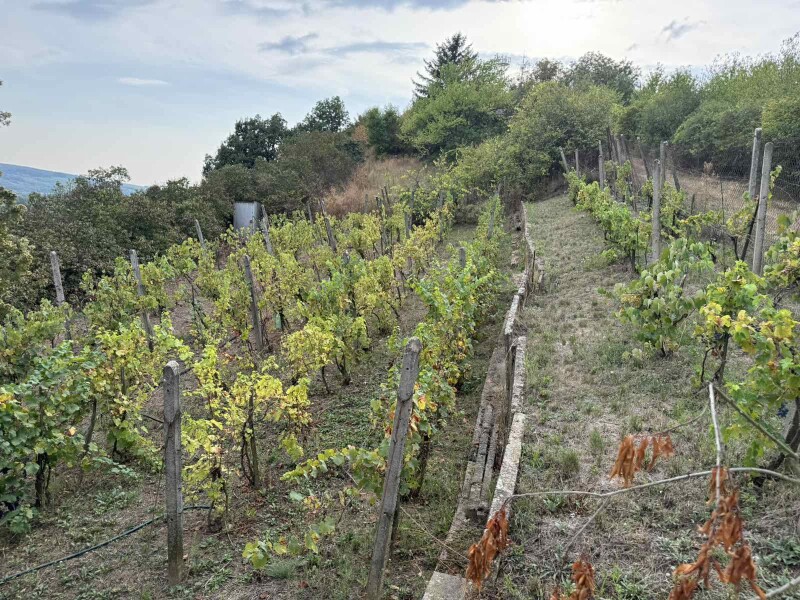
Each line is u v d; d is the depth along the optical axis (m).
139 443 6.51
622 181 16.14
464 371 7.59
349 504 5.36
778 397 3.99
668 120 21.84
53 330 7.53
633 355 6.79
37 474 5.75
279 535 5.03
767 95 17.69
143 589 4.50
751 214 8.41
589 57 43.44
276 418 5.77
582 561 2.30
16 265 10.41
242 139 41.62
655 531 3.92
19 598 4.49
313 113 47.66
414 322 10.87
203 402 8.51
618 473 2.12
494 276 11.07
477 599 3.58
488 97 34.25
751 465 4.02
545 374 6.80
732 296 5.36
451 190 23.95
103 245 17.06
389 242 19.16
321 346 7.32
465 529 4.50
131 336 7.03
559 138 24.84
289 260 12.39
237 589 4.38
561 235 15.60
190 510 5.64
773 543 3.60
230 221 27.61
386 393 5.25
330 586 4.27
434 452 6.07
